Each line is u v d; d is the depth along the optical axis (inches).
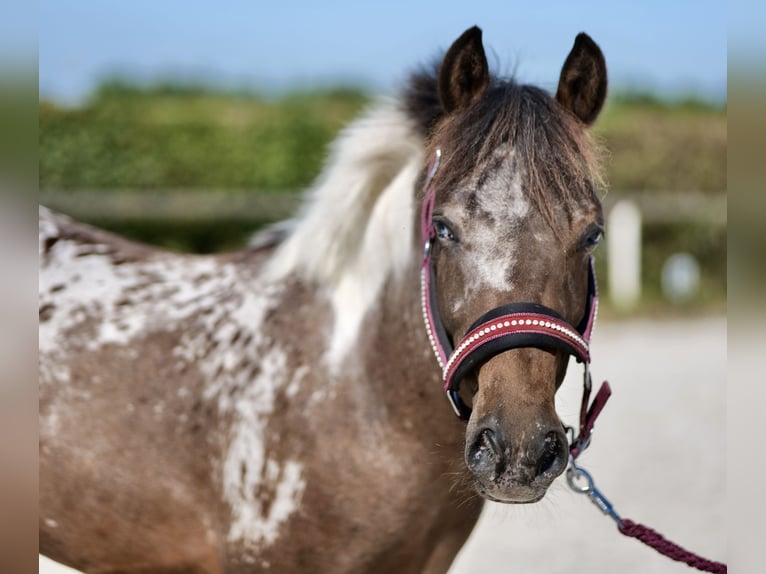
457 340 71.6
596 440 197.3
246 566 82.1
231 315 88.2
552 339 67.4
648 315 353.7
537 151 69.9
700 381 248.5
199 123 363.9
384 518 79.2
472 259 69.7
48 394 88.7
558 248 68.9
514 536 151.3
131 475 85.5
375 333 81.0
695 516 154.4
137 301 92.5
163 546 87.2
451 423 78.5
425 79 85.0
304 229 87.6
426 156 78.0
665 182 404.5
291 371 82.4
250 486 81.3
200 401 85.3
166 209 342.6
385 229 82.8
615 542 147.3
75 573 123.0
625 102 452.4
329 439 79.3
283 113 374.6
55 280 95.6
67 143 350.9
